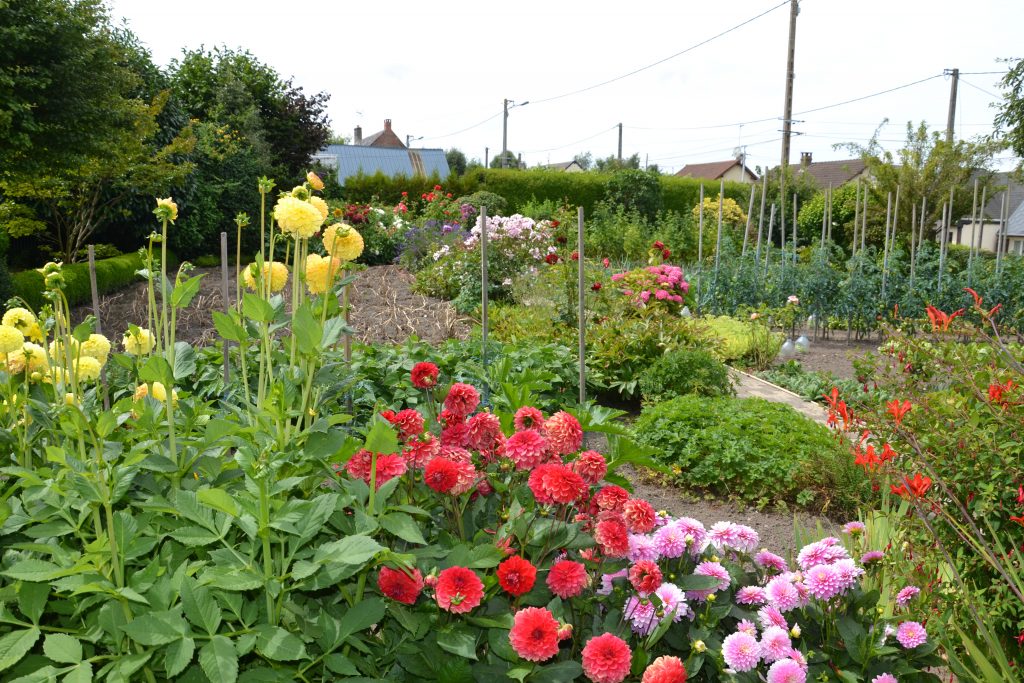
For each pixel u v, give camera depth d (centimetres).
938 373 371
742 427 504
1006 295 1076
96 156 1032
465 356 605
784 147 2578
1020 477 286
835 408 338
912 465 308
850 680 212
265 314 215
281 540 177
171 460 203
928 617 265
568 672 190
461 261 1109
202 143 1600
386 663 207
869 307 1095
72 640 169
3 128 845
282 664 189
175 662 157
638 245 1792
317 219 226
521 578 192
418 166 4344
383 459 212
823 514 450
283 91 2122
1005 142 1440
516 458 221
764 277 1164
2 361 235
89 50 909
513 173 2241
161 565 193
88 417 215
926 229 1738
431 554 198
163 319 238
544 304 861
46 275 235
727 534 240
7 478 227
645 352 690
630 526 210
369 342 805
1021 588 264
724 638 225
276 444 195
